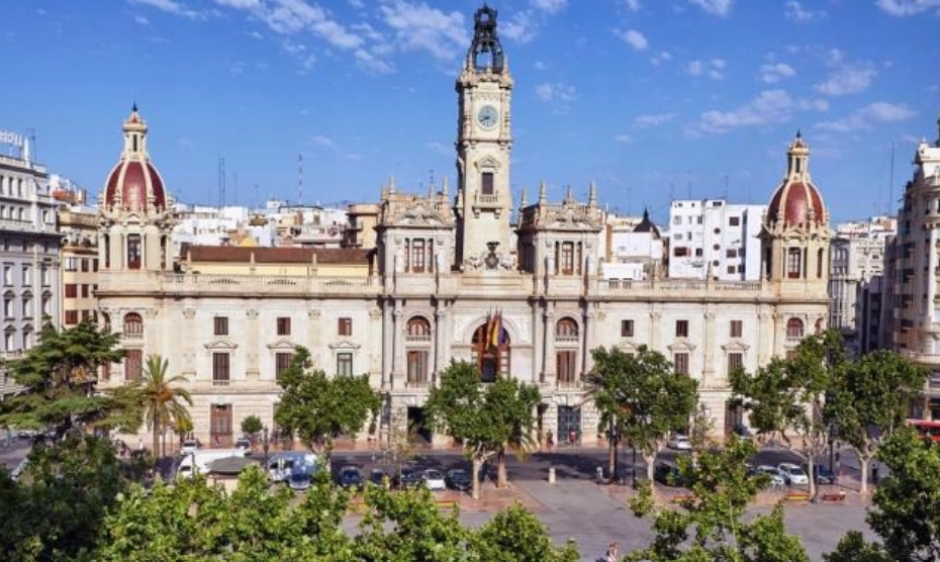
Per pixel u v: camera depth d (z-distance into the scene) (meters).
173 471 85.56
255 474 43.69
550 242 112.56
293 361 86.00
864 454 85.00
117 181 103.94
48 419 71.88
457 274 109.81
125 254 103.44
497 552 42.91
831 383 84.81
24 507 40.44
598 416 111.94
